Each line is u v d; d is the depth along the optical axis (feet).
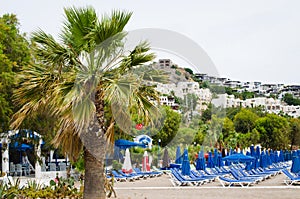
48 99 31.40
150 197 51.85
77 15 30.22
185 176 68.49
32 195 43.78
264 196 52.49
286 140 197.47
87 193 31.45
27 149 85.40
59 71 31.17
